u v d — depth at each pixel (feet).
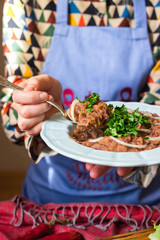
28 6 2.76
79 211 2.25
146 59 2.91
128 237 1.92
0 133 5.94
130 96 2.95
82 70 2.90
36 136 2.41
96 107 1.98
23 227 2.20
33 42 2.81
